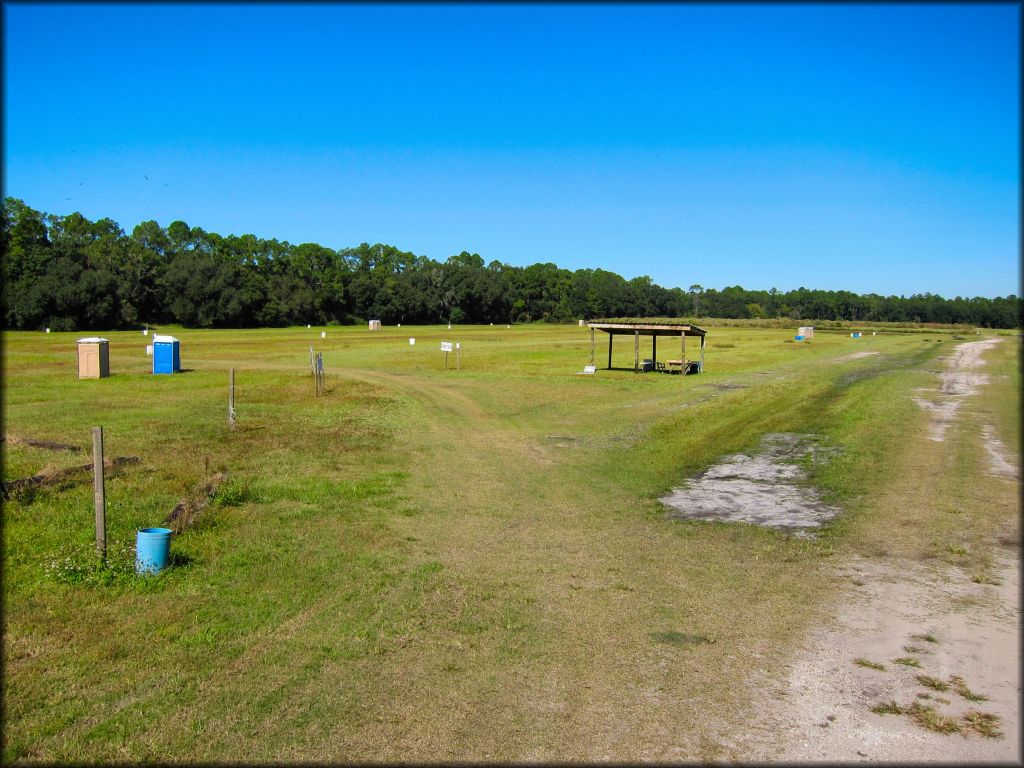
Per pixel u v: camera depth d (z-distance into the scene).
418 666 7.36
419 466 17.61
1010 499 14.16
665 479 16.55
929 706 6.65
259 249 142.62
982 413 25.58
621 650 7.77
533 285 160.38
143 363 45.31
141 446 18.88
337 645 7.81
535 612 8.80
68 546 10.53
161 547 9.72
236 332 95.19
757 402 29.73
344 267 145.12
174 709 6.50
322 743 6.01
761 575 10.20
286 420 24.11
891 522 12.75
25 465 16.03
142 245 117.81
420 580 9.84
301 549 10.98
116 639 7.82
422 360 50.09
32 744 5.91
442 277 148.25
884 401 29.20
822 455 19.00
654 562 10.78
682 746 6.00
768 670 7.34
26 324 92.12
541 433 22.75
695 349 65.06
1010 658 7.63
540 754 5.88
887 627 8.41
